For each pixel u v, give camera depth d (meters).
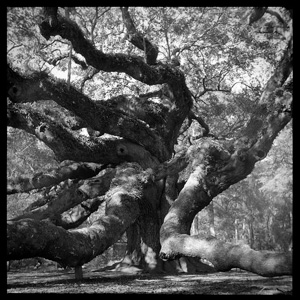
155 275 18.70
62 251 14.10
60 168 21.69
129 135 19.97
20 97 16.31
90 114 18.53
